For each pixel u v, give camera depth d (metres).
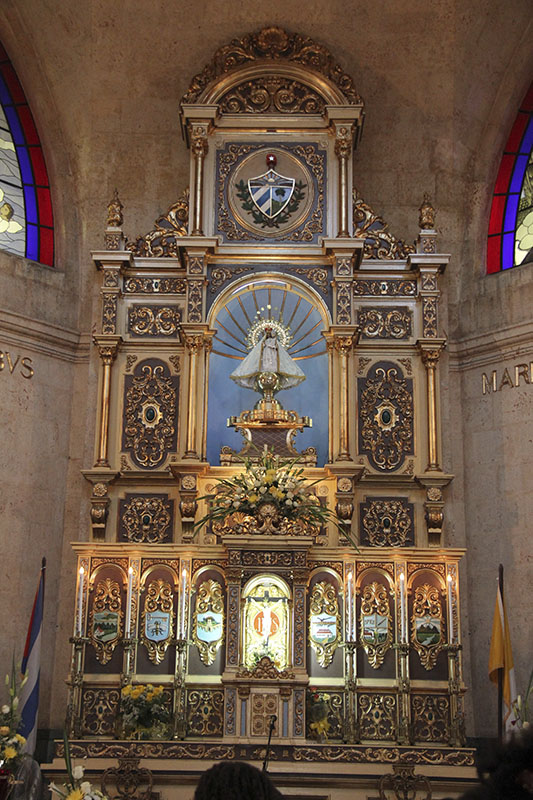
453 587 12.26
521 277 13.97
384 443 13.66
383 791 10.86
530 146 14.70
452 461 13.84
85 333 14.34
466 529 13.62
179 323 13.88
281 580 12.03
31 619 11.86
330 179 14.47
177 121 15.16
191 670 11.93
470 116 14.91
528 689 11.55
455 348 14.30
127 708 11.49
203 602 12.16
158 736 11.56
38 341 13.78
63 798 8.95
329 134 14.61
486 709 12.86
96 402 13.78
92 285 14.63
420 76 14.87
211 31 14.77
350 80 14.62
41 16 14.35
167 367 13.92
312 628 12.13
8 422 13.20
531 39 14.34
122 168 15.12
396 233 15.10
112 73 14.83
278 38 14.78
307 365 14.33
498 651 11.48
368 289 14.29
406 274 14.30
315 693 11.89
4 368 13.30
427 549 12.33
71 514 13.68
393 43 14.73
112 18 14.50
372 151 15.23
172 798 10.92
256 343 14.36
